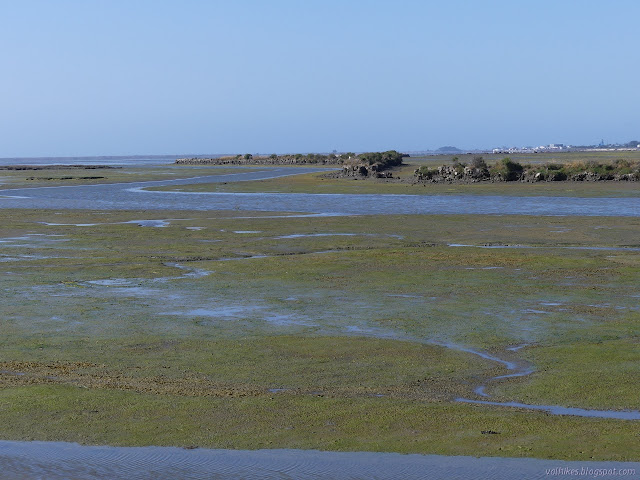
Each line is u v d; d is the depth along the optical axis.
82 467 11.12
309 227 44.28
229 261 31.75
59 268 30.02
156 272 29.03
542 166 88.56
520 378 15.38
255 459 11.31
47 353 17.34
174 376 15.46
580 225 44.06
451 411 13.17
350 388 14.71
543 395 14.27
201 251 34.78
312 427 12.48
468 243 37.28
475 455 11.38
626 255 32.53
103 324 20.38
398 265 30.11
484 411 13.20
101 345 18.11
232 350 17.61
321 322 20.61
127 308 22.48
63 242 38.12
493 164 103.31
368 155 136.00
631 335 18.95
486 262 30.64
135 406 13.38
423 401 13.80
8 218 51.03
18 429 12.42
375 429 12.38
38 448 11.77
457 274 28.02
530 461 11.18
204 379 15.27
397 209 55.84
